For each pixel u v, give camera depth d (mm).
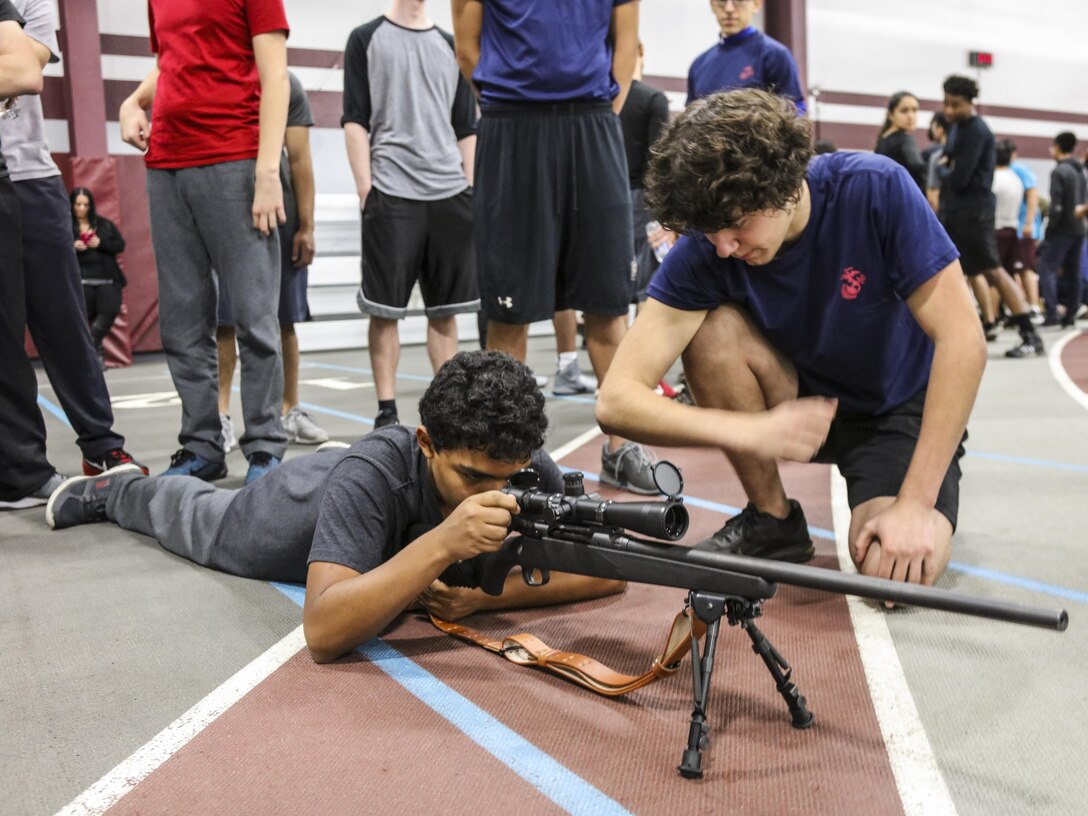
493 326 3473
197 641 2178
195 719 1789
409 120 4277
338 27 11031
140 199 10250
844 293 2254
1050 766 1536
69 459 4445
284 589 2520
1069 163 10516
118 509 3145
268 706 1837
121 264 10227
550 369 7875
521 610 2371
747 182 1812
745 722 1725
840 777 1523
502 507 1766
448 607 2197
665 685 1906
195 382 3693
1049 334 9945
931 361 2469
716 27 13125
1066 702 1757
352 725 1748
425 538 1830
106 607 2408
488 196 3318
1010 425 4688
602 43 3281
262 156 3490
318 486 2357
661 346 2258
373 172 4328
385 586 1847
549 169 3258
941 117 9828
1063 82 16312
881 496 2328
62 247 3473
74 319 3516
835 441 2559
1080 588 2357
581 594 2385
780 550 2566
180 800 1507
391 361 4492
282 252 4805
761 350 2361
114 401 6715
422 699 1856
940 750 1601
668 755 1613
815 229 2207
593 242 3322
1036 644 2025
